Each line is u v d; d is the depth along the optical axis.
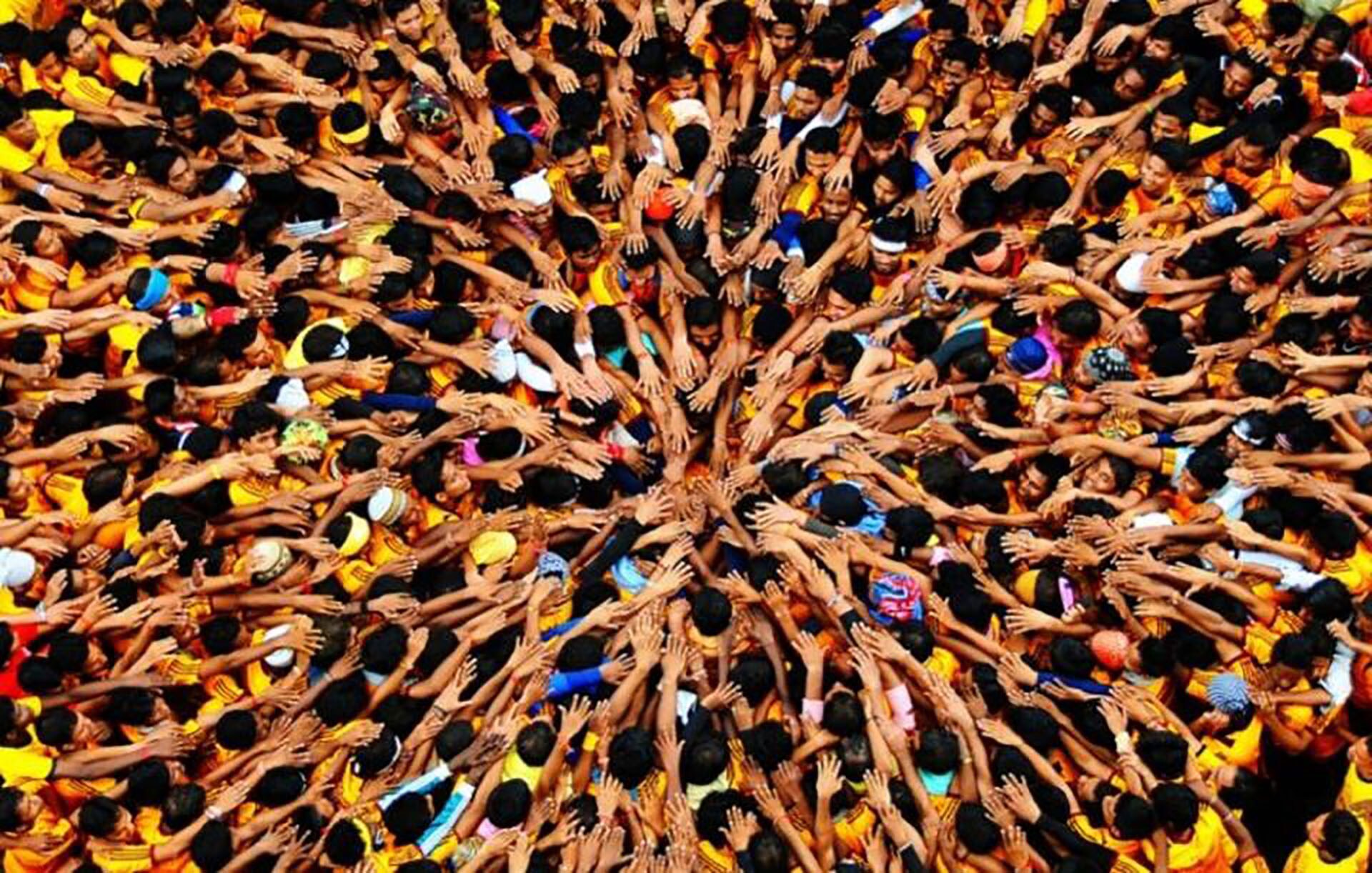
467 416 9.08
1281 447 8.70
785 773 8.11
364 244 9.49
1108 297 9.32
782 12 9.91
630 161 10.12
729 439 9.71
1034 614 8.47
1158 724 8.16
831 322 9.58
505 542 8.88
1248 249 9.29
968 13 10.11
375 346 9.21
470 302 9.64
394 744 8.11
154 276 9.15
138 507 8.72
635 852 7.93
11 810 7.62
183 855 7.82
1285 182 9.48
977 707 8.32
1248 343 9.10
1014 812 7.88
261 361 9.12
